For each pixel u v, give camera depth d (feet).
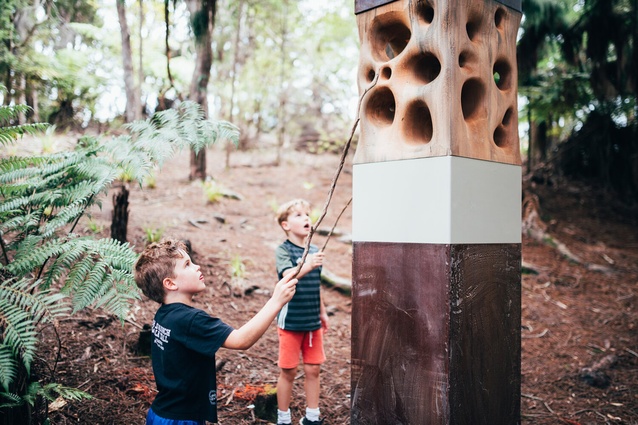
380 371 7.02
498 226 7.07
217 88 33.42
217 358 10.76
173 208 20.21
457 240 6.38
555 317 16.34
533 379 12.38
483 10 7.01
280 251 9.34
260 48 35.45
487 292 6.81
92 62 25.04
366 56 7.54
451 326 6.25
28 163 8.03
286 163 32.32
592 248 23.39
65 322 10.53
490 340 6.82
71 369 9.16
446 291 6.27
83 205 7.73
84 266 7.00
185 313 5.85
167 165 27.30
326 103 40.88
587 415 10.64
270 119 40.78
